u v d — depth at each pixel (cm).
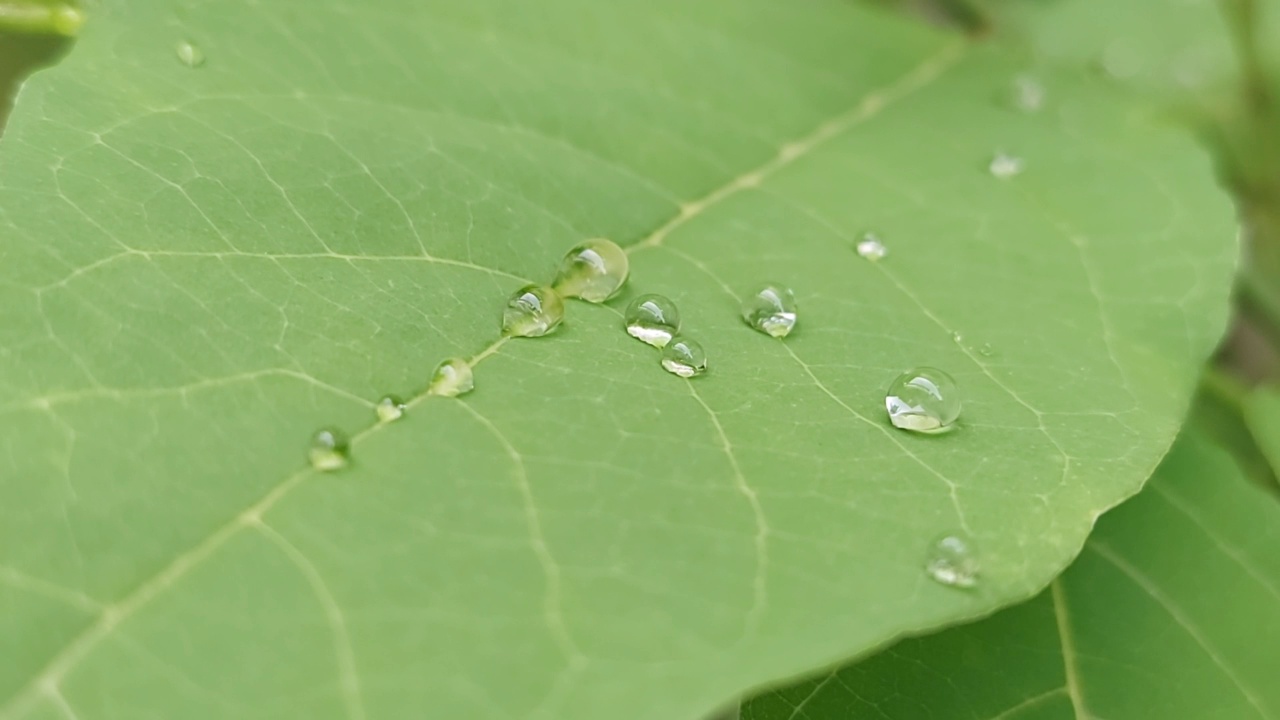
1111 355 16
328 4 17
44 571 14
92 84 16
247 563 14
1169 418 15
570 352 15
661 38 18
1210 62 20
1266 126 19
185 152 15
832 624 14
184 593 14
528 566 14
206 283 15
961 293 16
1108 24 21
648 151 17
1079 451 15
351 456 14
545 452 15
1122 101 18
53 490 14
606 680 14
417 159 16
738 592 14
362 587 14
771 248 16
